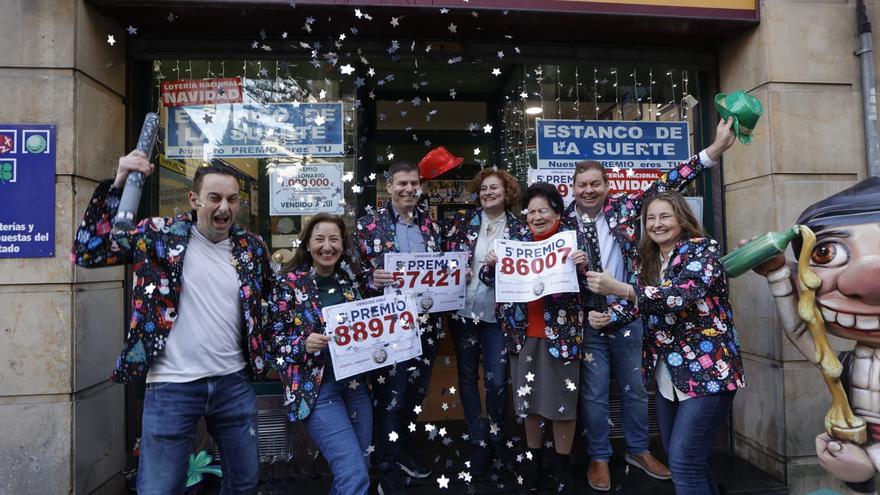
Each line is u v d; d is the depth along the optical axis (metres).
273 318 2.44
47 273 2.92
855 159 3.52
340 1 3.28
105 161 3.28
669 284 2.35
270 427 3.55
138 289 2.12
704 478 2.35
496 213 3.33
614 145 4.07
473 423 3.33
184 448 2.19
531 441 3.15
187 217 2.29
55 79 2.99
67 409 2.89
